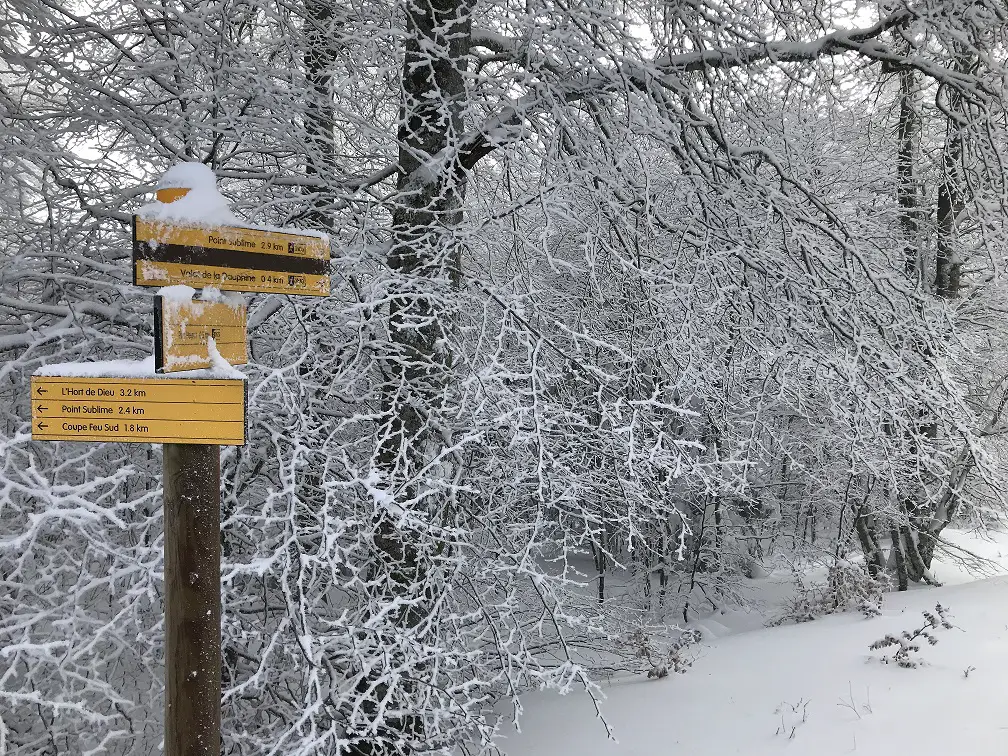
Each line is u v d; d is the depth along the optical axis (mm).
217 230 1920
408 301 4516
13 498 3611
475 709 5273
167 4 4344
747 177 5207
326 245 2154
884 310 5613
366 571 4898
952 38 5398
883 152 8688
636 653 7742
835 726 5516
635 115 4965
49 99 4641
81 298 4582
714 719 5988
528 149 5121
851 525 11820
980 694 5586
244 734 3607
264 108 4688
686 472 4352
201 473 1958
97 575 3965
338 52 4742
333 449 4043
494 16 5055
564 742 5973
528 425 4473
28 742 3623
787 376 5391
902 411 5449
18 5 4391
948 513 10742
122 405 1886
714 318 5172
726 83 5219
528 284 4605
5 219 4754
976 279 10953
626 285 5734
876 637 7223
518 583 5301
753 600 12805
